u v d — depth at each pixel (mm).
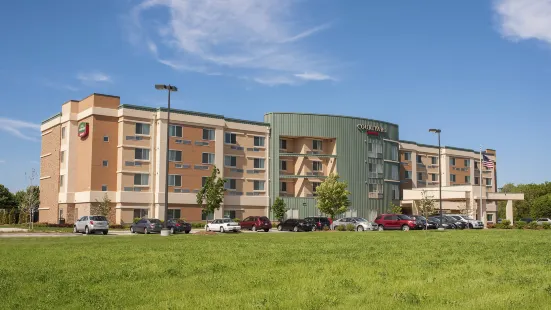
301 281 12836
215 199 59812
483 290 11523
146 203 60875
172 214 62094
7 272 14828
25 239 33125
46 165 69125
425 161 96000
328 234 38312
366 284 12398
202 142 65688
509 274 14078
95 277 13711
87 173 59719
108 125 60375
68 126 63094
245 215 69562
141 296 11047
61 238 34312
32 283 12953
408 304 9992
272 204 72125
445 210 78062
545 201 96188
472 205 72000
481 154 71875
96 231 46406
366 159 79312
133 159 60469
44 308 10117
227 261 17328
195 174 64625
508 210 77062
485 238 31688
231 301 10375
